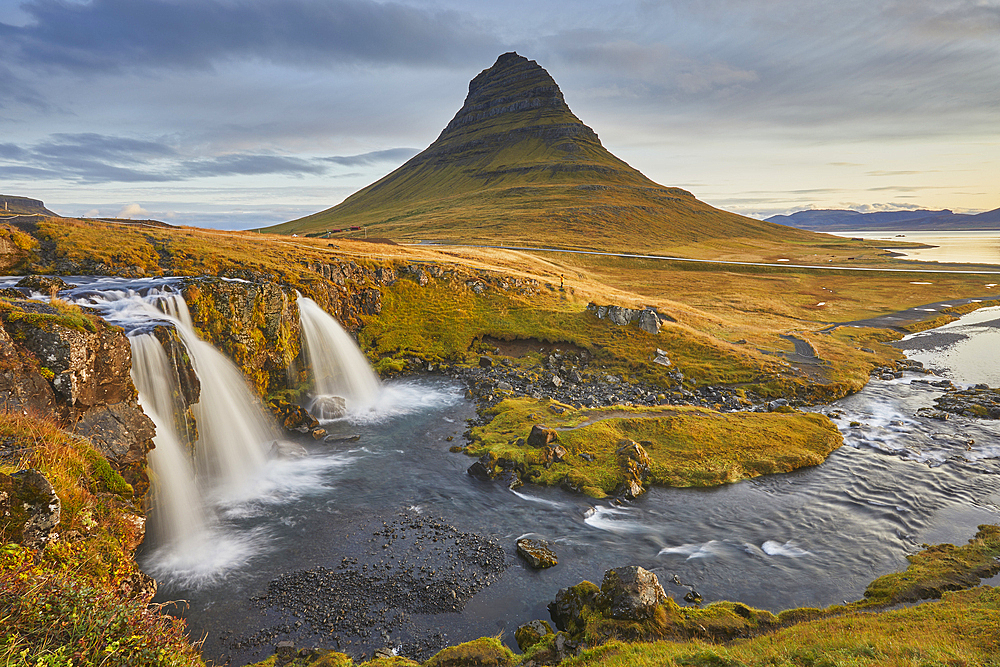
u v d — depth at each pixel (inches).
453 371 2030.0
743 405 1765.5
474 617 737.0
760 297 3976.4
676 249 7628.0
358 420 1555.1
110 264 1768.0
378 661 615.2
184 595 769.6
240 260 2063.2
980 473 1230.9
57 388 804.6
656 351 2181.3
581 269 4985.2
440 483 1154.0
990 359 2439.7
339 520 995.9
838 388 1926.7
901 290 4517.7
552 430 1298.0
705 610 693.3
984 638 503.8
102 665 332.2
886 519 1021.2
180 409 1193.4
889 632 561.3
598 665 542.9
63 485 600.1
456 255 3663.9
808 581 821.9
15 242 1723.7
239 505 1051.9
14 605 334.0
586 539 943.0
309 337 1878.7
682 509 1063.6
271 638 689.0
